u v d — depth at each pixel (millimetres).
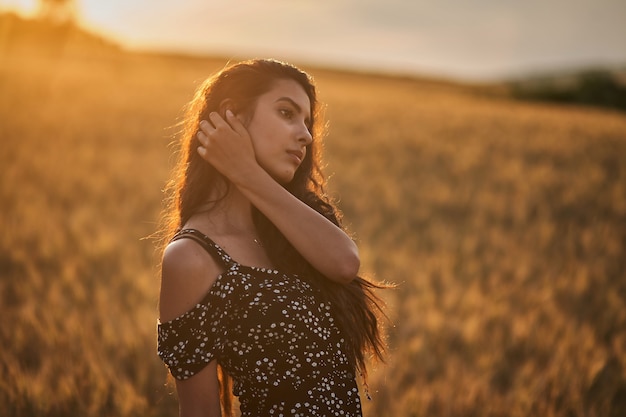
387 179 14656
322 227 1806
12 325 5578
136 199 11445
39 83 29672
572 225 11539
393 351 5605
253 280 1739
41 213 9938
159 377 4977
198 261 1710
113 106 24516
